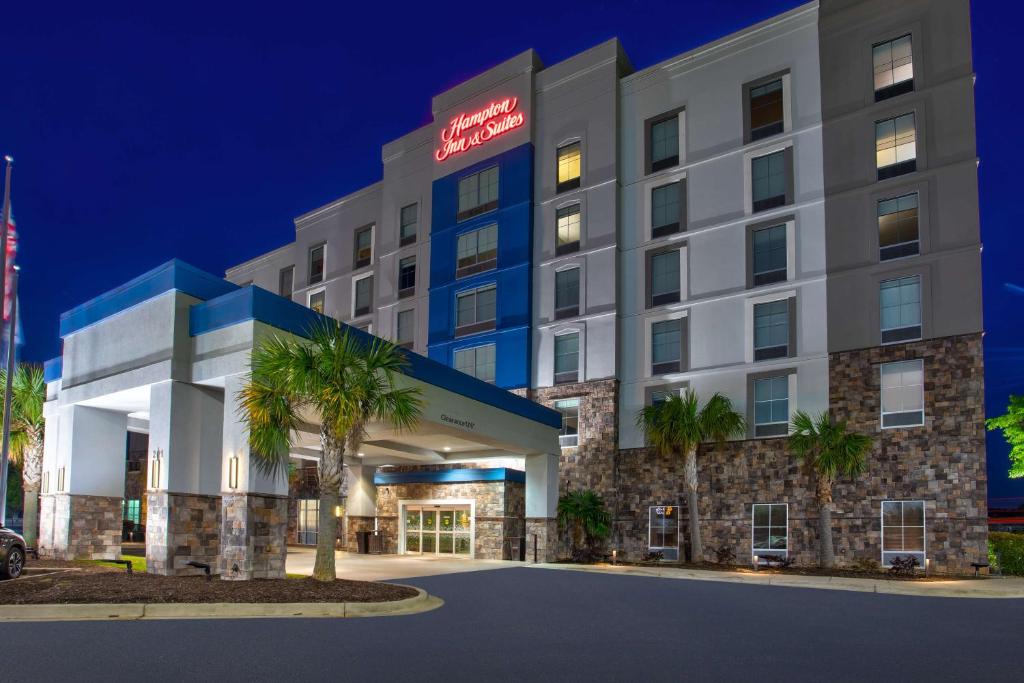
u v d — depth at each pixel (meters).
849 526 30.11
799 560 31.00
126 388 21.52
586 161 39.66
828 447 29.27
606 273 37.94
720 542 33.03
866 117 32.56
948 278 29.59
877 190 31.81
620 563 33.12
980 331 28.61
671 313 36.41
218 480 20.67
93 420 24.55
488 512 32.97
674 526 34.41
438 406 26.31
